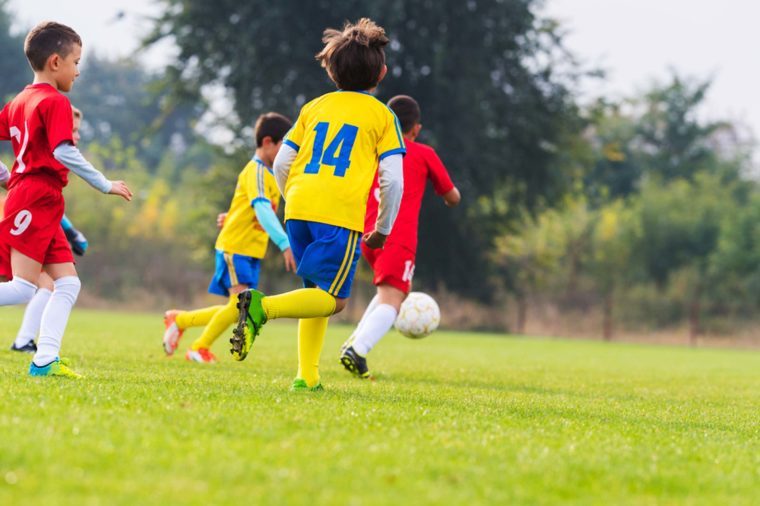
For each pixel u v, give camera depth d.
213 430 6.89
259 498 5.08
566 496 5.68
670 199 80.38
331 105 10.23
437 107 56.34
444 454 6.57
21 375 10.21
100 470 5.46
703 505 5.70
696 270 73.50
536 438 7.62
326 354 21.86
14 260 10.30
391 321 14.41
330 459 6.13
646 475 6.34
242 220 15.41
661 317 66.06
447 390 12.73
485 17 56.34
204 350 15.93
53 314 10.73
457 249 61.66
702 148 106.31
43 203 10.34
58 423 6.70
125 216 74.62
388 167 10.12
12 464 5.46
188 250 73.00
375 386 12.54
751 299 69.94
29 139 10.20
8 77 107.00
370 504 5.10
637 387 16.59
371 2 52.16
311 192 9.89
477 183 58.34
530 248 73.44
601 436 8.07
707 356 36.28
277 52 55.25
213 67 58.19
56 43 10.48
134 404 7.95
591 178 100.31
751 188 94.19
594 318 64.44
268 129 14.81
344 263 9.95
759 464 7.25
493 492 5.57
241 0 54.72
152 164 133.38
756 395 16.14
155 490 5.12
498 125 58.81
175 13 56.97
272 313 9.64
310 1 54.16
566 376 18.59
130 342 21.39
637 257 76.56
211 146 60.75
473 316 63.84
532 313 64.88
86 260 71.44
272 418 7.62
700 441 8.34
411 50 55.56
